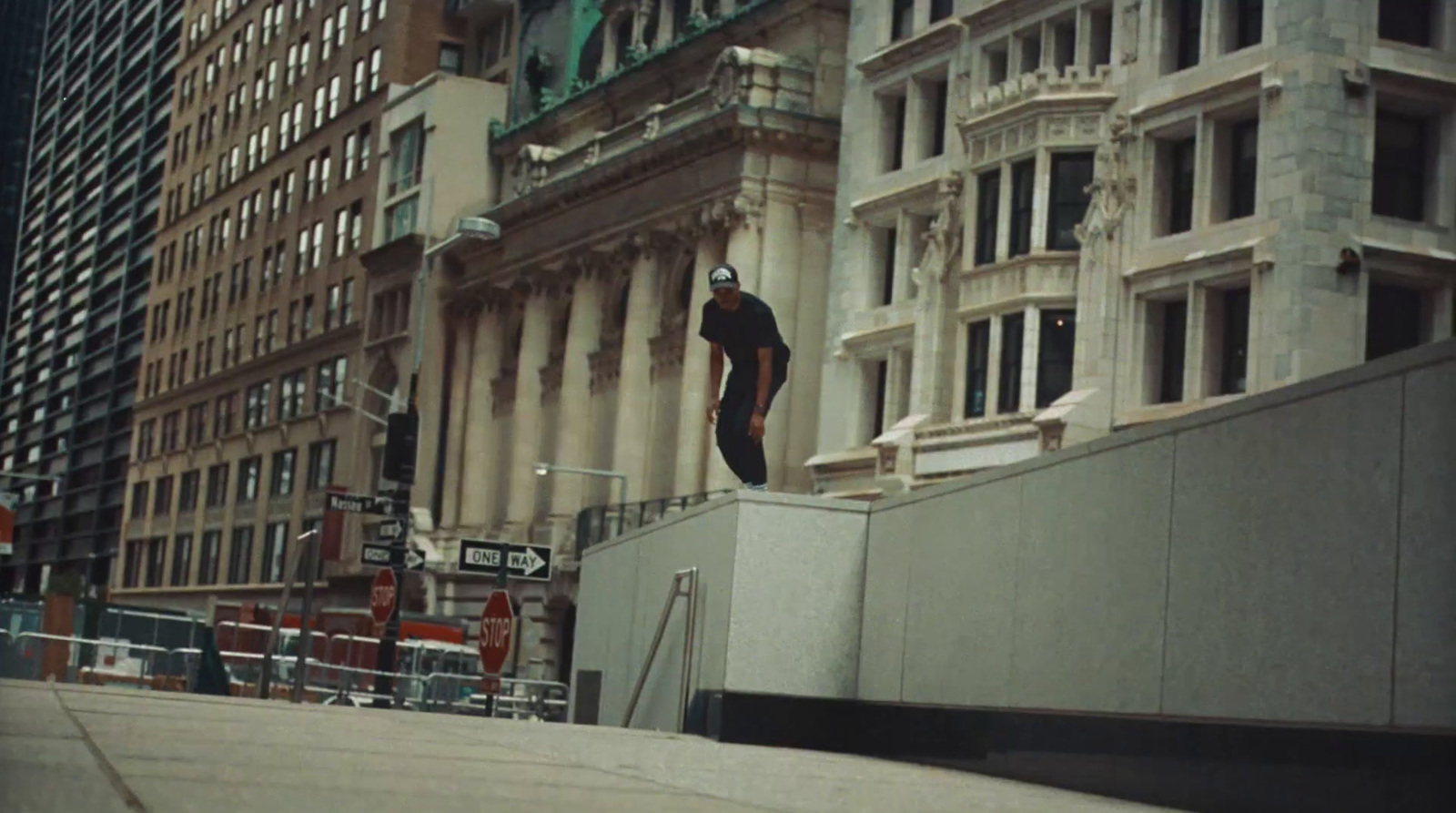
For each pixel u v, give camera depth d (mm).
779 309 61312
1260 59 41781
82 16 163250
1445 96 41469
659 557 19234
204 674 35812
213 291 113812
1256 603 10703
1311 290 40062
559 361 74500
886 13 55875
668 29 71750
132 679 39094
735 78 62250
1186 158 44469
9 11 191375
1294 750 10234
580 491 71938
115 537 129750
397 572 40062
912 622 15125
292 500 97375
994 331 47688
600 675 21734
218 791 7211
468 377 82375
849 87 57219
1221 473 11156
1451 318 41188
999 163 48219
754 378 17797
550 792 8500
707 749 13727
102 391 137250
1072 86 46500
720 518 16703
